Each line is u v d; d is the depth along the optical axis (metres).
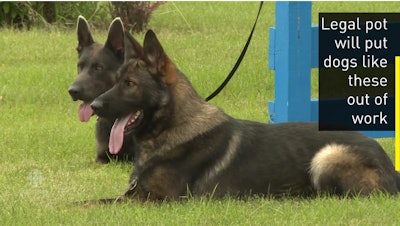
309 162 8.38
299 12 11.17
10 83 16.25
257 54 18.98
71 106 15.21
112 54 10.84
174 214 7.72
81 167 10.73
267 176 8.29
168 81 8.20
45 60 18.86
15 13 22.62
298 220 7.58
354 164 8.23
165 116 8.18
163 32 21.84
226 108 14.80
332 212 7.71
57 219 7.79
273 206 7.99
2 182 9.82
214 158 8.23
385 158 8.44
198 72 16.72
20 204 8.46
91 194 9.20
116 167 10.65
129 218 7.67
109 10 23.05
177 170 8.19
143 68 8.16
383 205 7.89
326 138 8.48
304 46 11.23
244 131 8.46
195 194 8.18
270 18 24.70
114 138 8.21
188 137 8.20
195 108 8.30
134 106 8.16
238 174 8.25
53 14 23.03
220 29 22.67
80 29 11.00
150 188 8.25
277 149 8.39
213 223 7.54
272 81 16.47
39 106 15.15
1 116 14.13
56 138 12.32
